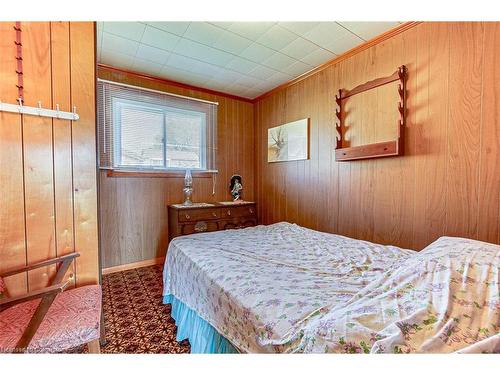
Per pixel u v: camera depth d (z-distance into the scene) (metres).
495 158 1.57
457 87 1.73
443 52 1.79
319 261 1.47
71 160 1.42
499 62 1.54
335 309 0.88
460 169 1.72
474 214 1.67
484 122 1.61
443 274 0.91
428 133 1.88
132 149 2.95
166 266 2.00
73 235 1.43
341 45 2.34
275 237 2.08
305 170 3.02
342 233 2.58
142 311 1.94
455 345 0.62
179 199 3.30
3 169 1.23
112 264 2.84
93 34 1.48
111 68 2.79
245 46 2.37
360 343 0.67
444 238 1.36
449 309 0.73
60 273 1.33
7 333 0.95
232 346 1.07
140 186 3.01
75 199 1.43
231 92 3.61
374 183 2.27
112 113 2.80
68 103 1.40
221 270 1.34
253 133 3.93
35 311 1.06
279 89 3.37
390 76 2.08
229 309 1.09
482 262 0.95
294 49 2.41
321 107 2.80
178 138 3.28
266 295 1.04
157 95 3.09
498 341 0.58
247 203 3.46
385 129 2.17
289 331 0.82
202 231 3.06
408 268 1.03
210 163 3.54
